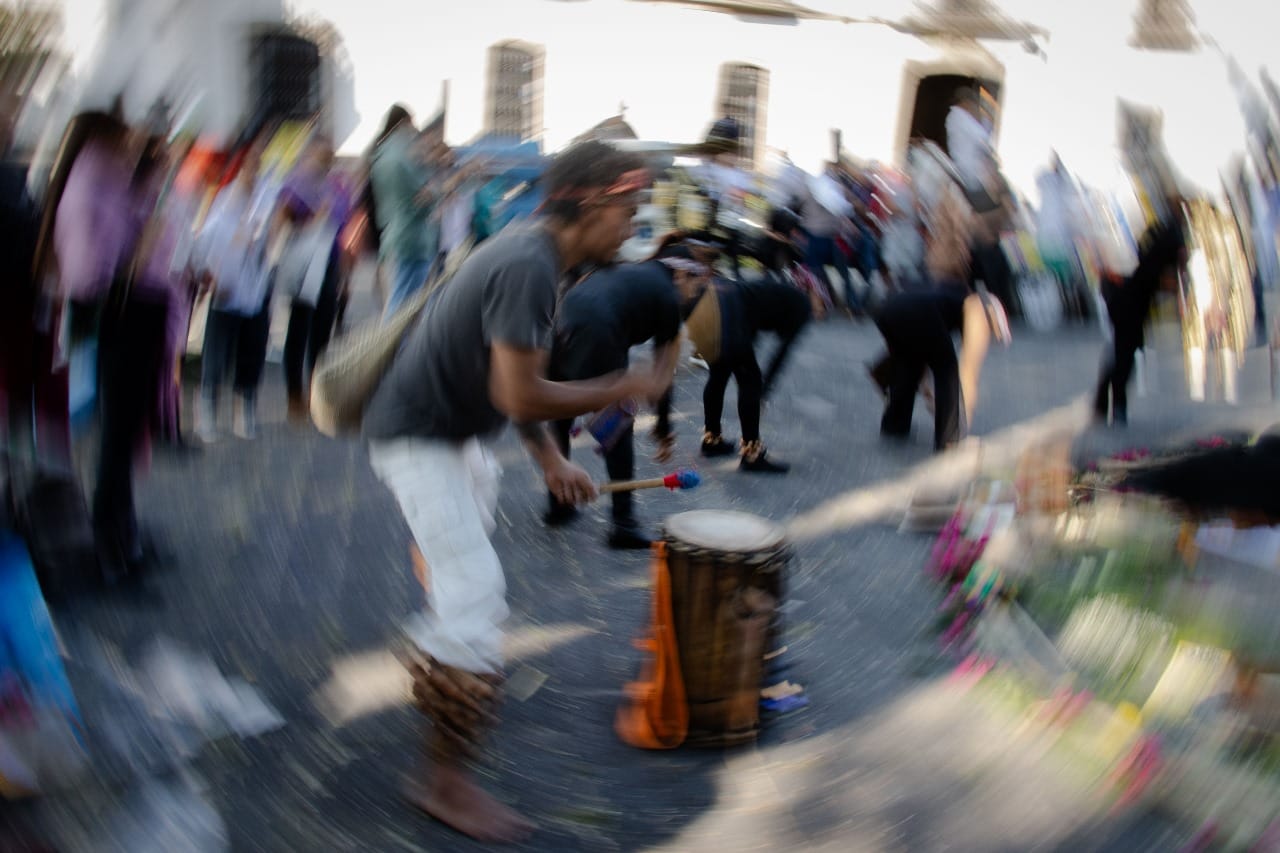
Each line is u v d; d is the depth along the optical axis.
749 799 2.89
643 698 3.20
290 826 2.67
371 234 8.26
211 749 2.98
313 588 4.20
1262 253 8.70
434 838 2.65
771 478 6.04
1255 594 3.40
